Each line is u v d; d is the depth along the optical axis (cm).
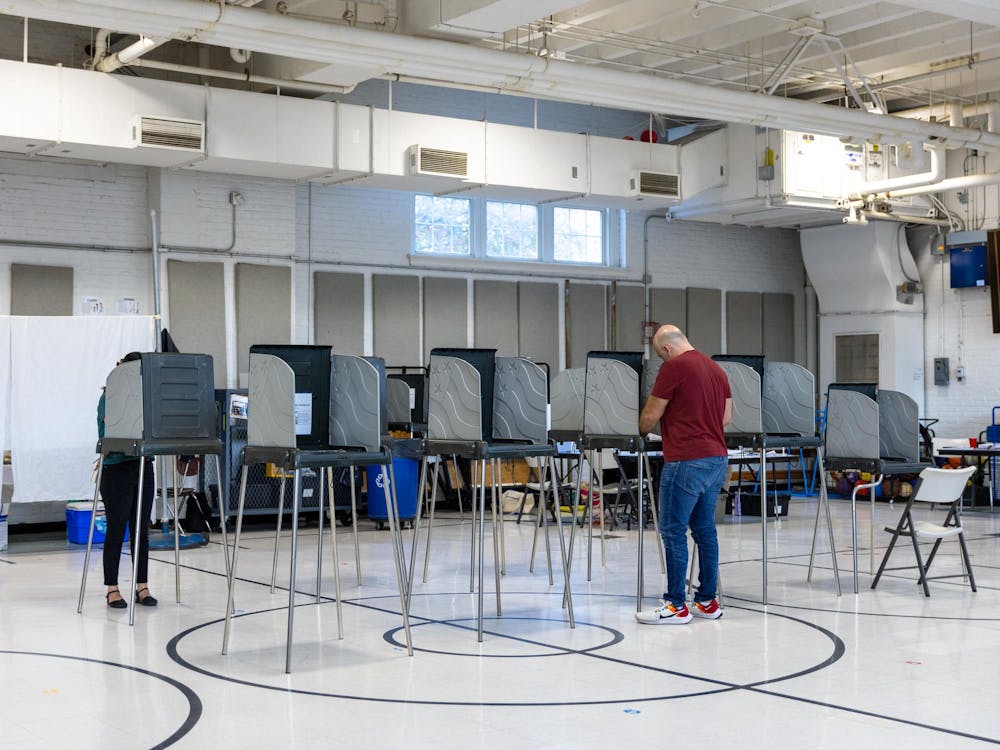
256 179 1197
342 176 1127
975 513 1288
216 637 590
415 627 617
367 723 427
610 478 1210
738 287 1623
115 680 497
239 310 1184
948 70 1190
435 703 456
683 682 491
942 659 538
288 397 528
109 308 1130
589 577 780
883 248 1515
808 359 1681
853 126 1076
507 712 442
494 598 710
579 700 461
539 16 825
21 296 1080
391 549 956
